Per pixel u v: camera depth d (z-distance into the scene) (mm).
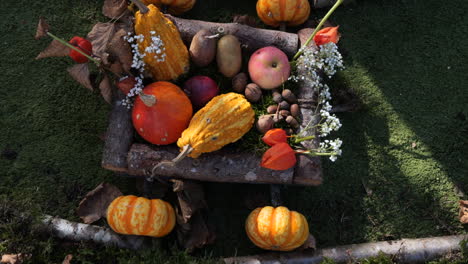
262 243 815
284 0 873
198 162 796
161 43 764
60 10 1005
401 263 868
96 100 961
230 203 917
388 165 952
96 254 853
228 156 802
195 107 834
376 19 1028
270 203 893
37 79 968
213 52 822
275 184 875
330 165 943
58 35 991
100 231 855
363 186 938
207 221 900
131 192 914
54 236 857
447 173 953
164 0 876
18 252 832
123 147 815
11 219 855
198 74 867
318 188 932
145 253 829
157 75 827
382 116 977
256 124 820
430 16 1036
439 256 871
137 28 765
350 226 917
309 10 930
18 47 980
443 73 1007
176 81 854
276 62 818
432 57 1015
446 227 916
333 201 928
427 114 983
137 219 773
